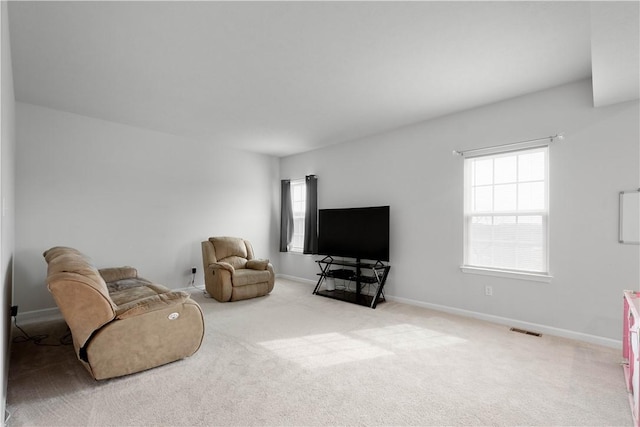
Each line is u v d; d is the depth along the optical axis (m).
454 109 3.92
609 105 3.00
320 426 1.84
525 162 3.58
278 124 4.55
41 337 3.21
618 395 2.16
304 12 2.16
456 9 2.12
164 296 2.60
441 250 4.15
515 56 2.70
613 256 2.96
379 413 1.96
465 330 3.41
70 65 2.91
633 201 2.87
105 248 4.44
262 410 1.99
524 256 3.55
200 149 5.45
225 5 2.09
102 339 2.26
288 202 6.38
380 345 3.00
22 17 2.21
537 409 2.01
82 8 2.12
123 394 2.16
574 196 3.17
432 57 2.72
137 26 2.32
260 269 5.10
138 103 3.82
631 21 1.76
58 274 2.14
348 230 5.00
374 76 3.08
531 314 3.42
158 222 4.95
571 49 2.58
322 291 5.19
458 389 2.24
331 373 2.46
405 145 4.57
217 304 4.46
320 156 5.87
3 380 1.88
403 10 2.13
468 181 3.98
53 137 4.04
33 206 3.90
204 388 2.24
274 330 3.41
